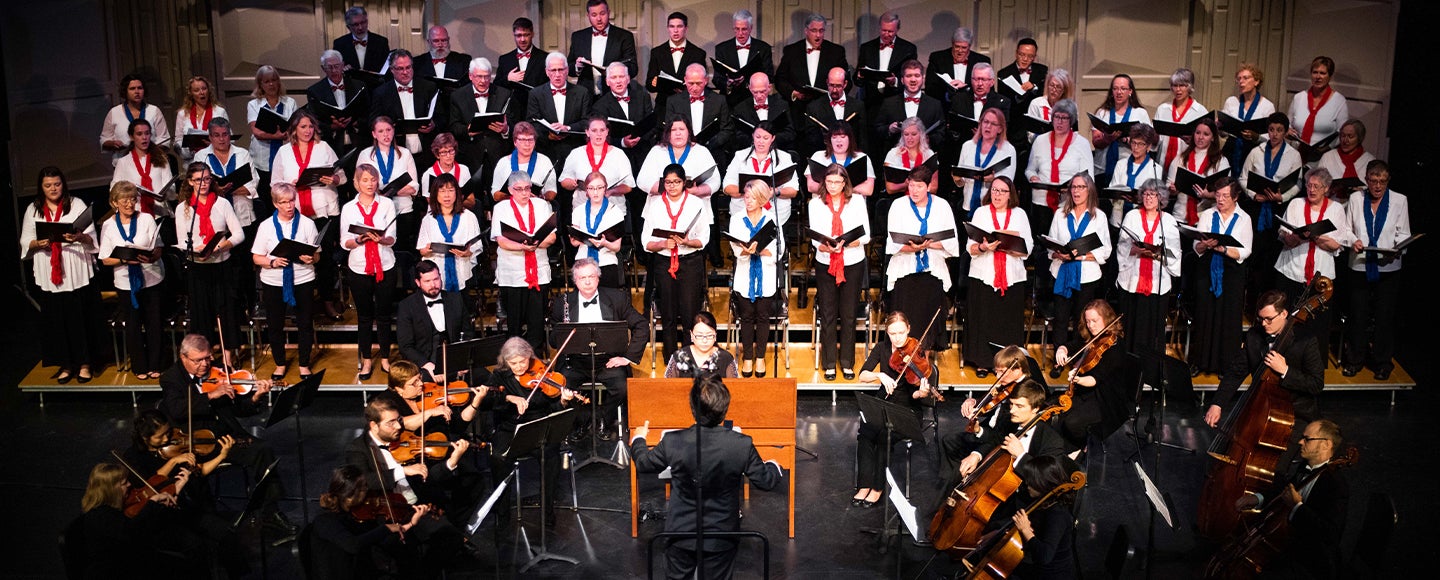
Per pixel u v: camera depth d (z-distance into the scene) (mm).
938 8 12461
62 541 5875
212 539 6422
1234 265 9195
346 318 10133
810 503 7848
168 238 9914
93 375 9516
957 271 10391
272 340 9367
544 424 6582
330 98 10703
